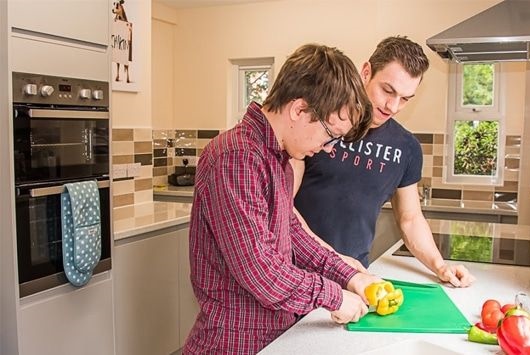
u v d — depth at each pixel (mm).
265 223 1173
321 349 1151
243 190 1144
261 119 1205
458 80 4281
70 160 2217
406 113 4305
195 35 4934
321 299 1181
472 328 1212
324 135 1186
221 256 1224
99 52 2348
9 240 2002
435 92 4223
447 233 2771
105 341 2434
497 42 2266
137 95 3393
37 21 2035
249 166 1157
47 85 2092
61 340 2211
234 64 4941
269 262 1132
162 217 2963
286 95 1159
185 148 5035
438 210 3889
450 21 4148
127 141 3318
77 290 2277
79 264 2174
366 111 1209
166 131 4984
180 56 5000
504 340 1082
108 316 2445
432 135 4254
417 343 1203
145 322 2748
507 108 4109
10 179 1975
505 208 3842
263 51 4711
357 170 1827
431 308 1413
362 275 1397
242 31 4770
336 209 1837
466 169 4316
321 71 1134
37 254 2094
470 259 2104
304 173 1859
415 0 4219
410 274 1817
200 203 1225
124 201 3328
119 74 3201
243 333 1245
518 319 1089
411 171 1917
